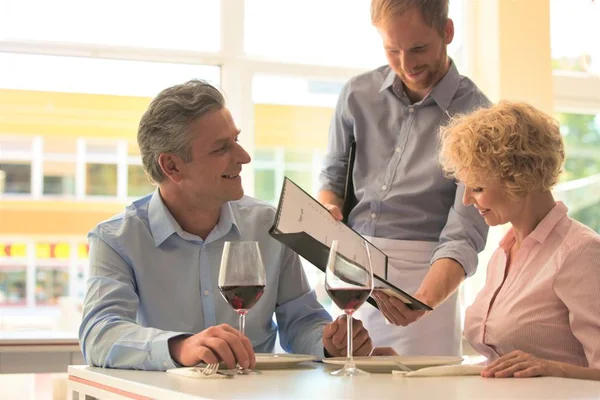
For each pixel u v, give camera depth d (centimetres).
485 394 139
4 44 468
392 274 297
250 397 133
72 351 369
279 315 250
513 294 213
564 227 209
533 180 208
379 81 312
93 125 535
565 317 204
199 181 225
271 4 502
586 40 546
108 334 207
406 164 301
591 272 198
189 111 223
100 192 629
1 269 653
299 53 508
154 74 494
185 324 231
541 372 175
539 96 511
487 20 517
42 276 660
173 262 233
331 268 175
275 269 243
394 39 280
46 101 500
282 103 505
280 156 505
